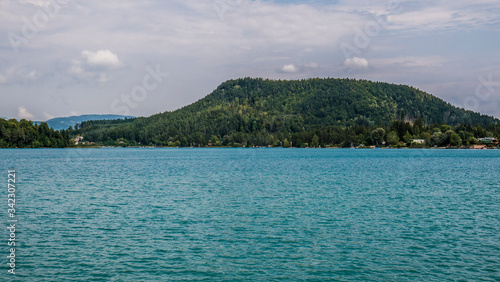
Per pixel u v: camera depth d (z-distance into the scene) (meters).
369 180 73.06
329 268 25.33
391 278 23.75
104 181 71.56
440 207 44.44
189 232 33.31
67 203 46.66
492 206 44.97
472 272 24.48
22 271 24.55
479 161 134.62
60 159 154.12
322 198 50.78
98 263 25.92
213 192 56.25
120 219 37.97
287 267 25.53
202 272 24.66
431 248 28.97
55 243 30.00
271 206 45.06
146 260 26.55
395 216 39.66
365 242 30.53
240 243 30.31
